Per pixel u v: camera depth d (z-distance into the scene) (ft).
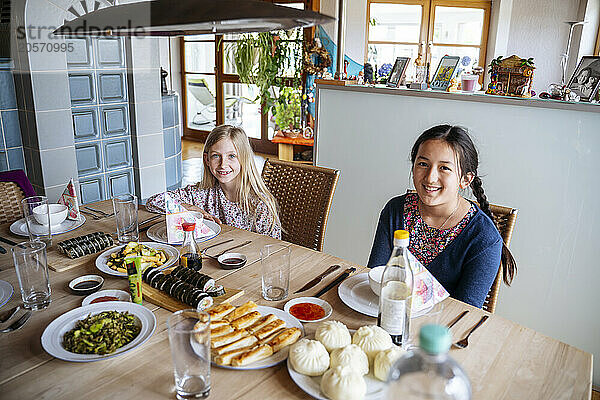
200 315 2.78
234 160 5.87
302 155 16.43
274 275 4.06
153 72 11.68
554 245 6.33
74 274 4.24
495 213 4.87
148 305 3.72
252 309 3.44
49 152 10.07
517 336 3.35
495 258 4.28
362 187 8.21
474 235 4.36
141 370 2.91
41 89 9.62
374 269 4.01
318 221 6.16
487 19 17.30
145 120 11.75
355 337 3.04
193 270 4.00
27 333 3.30
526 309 6.73
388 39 17.12
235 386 2.77
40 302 3.65
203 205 6.25
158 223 5.53
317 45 15.51
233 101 20.76
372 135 7.86
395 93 7.39
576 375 2.94
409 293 3.15
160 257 4.50
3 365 2.94
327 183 6.13
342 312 3.65
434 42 17.33
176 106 13.98
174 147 14.02
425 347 1.93
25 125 10.02
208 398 2.67
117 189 11.78
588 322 6.23
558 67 17.52
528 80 6.39
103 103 11.02
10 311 3.57
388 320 3.17
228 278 4.19
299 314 3.58
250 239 5.13
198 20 3.32
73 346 3.06
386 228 4.85
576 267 6.20
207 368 2.67
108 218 5.71
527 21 17.43
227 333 3.13
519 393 2.77
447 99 6.86
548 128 6.07
